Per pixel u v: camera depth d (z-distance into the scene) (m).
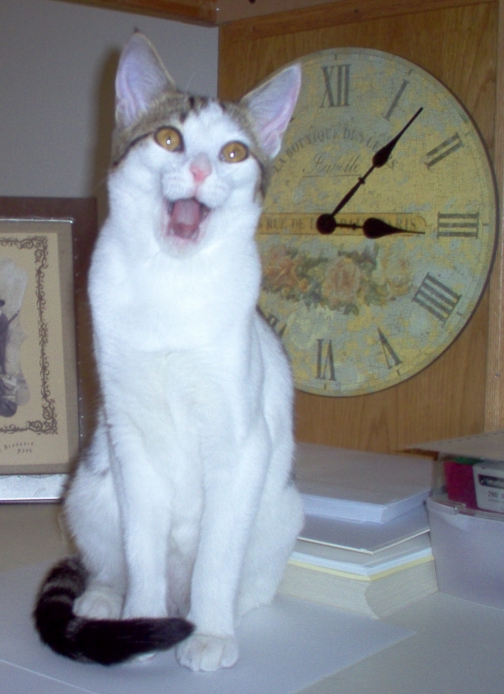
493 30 1.30
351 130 1.46
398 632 0.95
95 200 1.41
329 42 1.46
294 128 1.51
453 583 1.08
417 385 1.43
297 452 1.44
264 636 0.94
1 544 1.22
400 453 1.46
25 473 1.38
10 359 1.38
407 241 1.42
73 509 1.11
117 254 0.98
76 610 1.00
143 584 0.94
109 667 0.85
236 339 0.94
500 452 1.08
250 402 0.95
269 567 1.04
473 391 1.38
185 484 1.00
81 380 1.39
